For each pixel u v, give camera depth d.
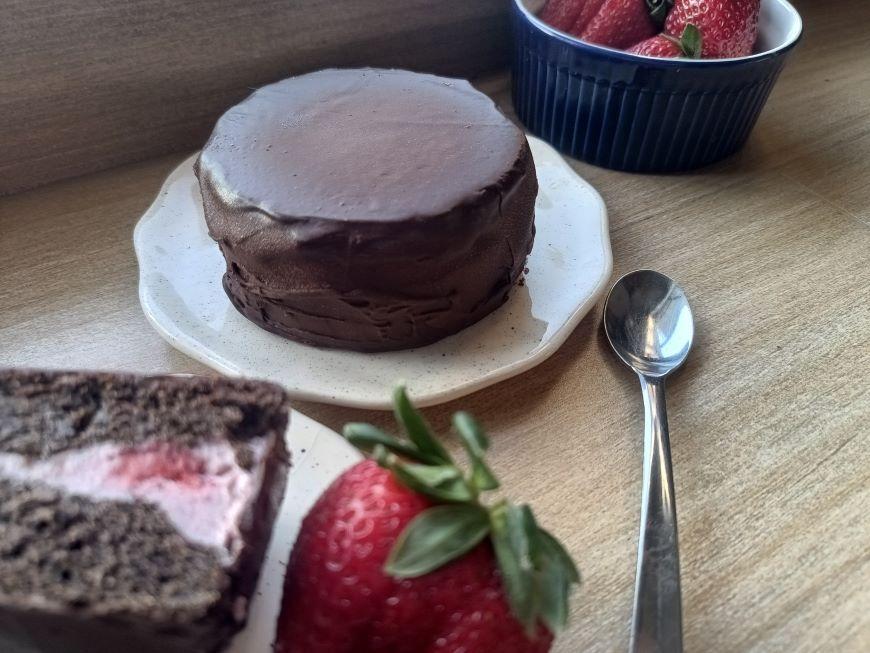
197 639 0.11
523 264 0.20
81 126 0.23
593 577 0.15
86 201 0.23
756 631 0.14
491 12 0.28
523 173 0.18
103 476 0.13
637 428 0.18
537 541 0.10
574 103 0.25
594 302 0.20
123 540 0.12
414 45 0.28
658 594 0.13
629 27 0.25
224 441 0.13
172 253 0.21
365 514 0.11
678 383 0.19
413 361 0.18
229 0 0.23
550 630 0.11
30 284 0.21
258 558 0.13
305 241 0.16
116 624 0.11
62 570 0.12
